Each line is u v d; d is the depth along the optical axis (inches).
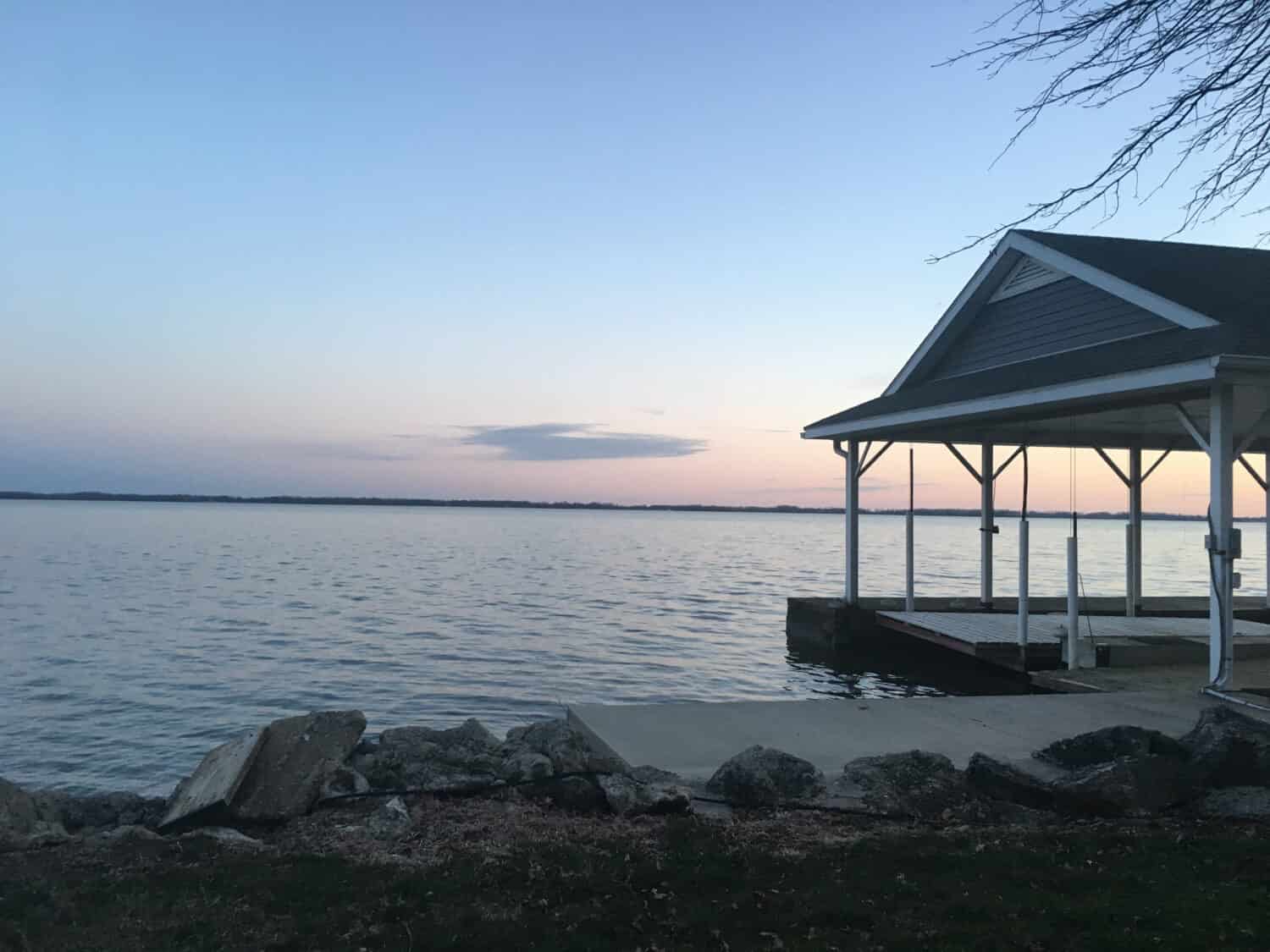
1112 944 145.3
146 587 1216.2
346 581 1348.4
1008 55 181.6
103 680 607.2
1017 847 193.8
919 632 618.2
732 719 327.0
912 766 246.8
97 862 187.3
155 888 171.3
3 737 462.9
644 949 145.4
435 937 149.1
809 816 222.5
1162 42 167.2
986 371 570.6
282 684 598.2
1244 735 243.1
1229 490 375.6
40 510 7214.6
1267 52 162.2
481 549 2310.5
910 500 701.3
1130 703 365.7
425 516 7731.3
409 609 1008.9
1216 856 187.5
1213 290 452.1
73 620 884.6
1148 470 703.1
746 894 166.7
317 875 177.3
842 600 761.0
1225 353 340.2
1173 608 744.3
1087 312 504.4
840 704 355.3
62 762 422.3
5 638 773.9
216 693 567.8
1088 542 3356.3
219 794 214.2
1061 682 437.7
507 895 166.6
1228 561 376.8
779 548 2573.8
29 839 201.9
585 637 812.6
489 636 812.6
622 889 169.8
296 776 230.5
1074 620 471.2
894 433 681.6
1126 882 173.0
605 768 241.9
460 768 248.7
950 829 212.4
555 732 278.1
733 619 949.8
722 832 204.7
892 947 145.4
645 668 663.8
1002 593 1178.0
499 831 205.3
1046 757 271.4
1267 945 144.1
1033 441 691.4
